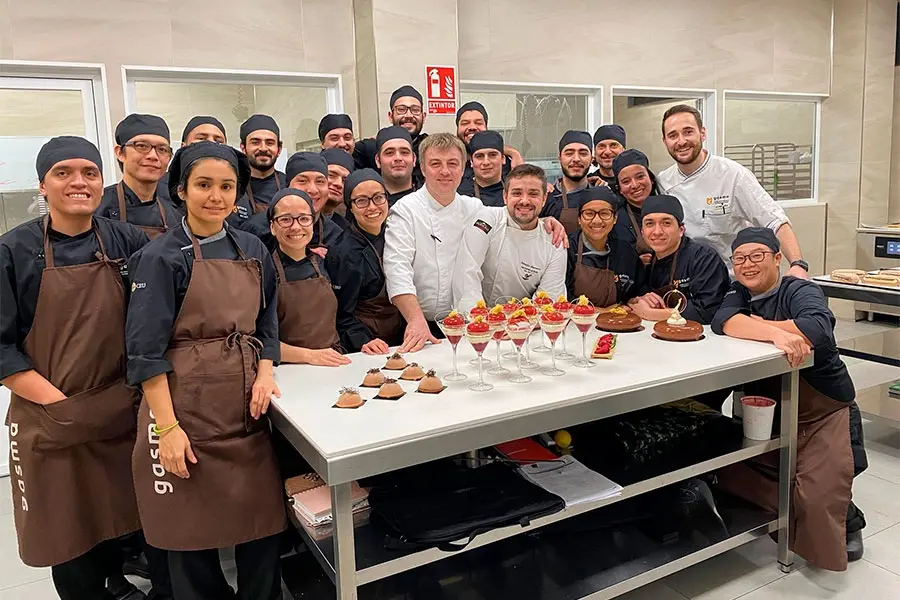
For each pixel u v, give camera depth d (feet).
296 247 8.01
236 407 6.41
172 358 6.28
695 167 10.84
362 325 9.24
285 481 7.34
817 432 8.34
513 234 9.27
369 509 6.87
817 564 8.12
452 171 8.81
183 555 6.59
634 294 10.41
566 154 12.04
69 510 6.88
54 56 12.62
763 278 8.44
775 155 23.40
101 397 6.82
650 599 7.97
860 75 22.49
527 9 17.53
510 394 6.51
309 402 6.43
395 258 8.86
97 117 13.32
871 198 22.91
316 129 15.87
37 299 6.57
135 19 13.24
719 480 9.24
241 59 14.35
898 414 11.96
